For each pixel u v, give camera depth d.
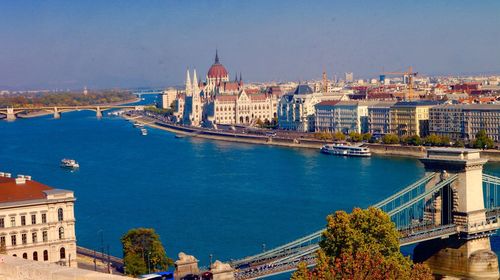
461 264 199.50
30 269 54.12
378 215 156.38
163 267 187.25
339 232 151.25
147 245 187.38
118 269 193.75
